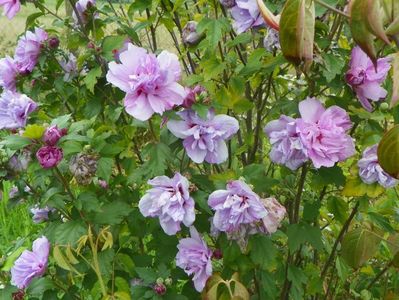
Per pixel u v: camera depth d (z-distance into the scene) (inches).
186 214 17.8
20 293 20.2
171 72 16.7
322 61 17.5
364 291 23.8
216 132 17.9
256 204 16.8
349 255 20.4
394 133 12.7
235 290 17.6
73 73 21.9
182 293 20.8
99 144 18.7
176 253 20.5
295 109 20.1
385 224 20.9
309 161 19.6
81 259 19.8
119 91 21.8
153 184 18.0
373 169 18.5
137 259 21.2
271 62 19.3
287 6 12.5
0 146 17.9
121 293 18.9
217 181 18.4
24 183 19.4
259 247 18.5
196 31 20.3
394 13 12.2
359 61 18.1
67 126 19.8
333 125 17.3
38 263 19.3
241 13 19.1
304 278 20.9
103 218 19.4
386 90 19.8
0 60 21.8
